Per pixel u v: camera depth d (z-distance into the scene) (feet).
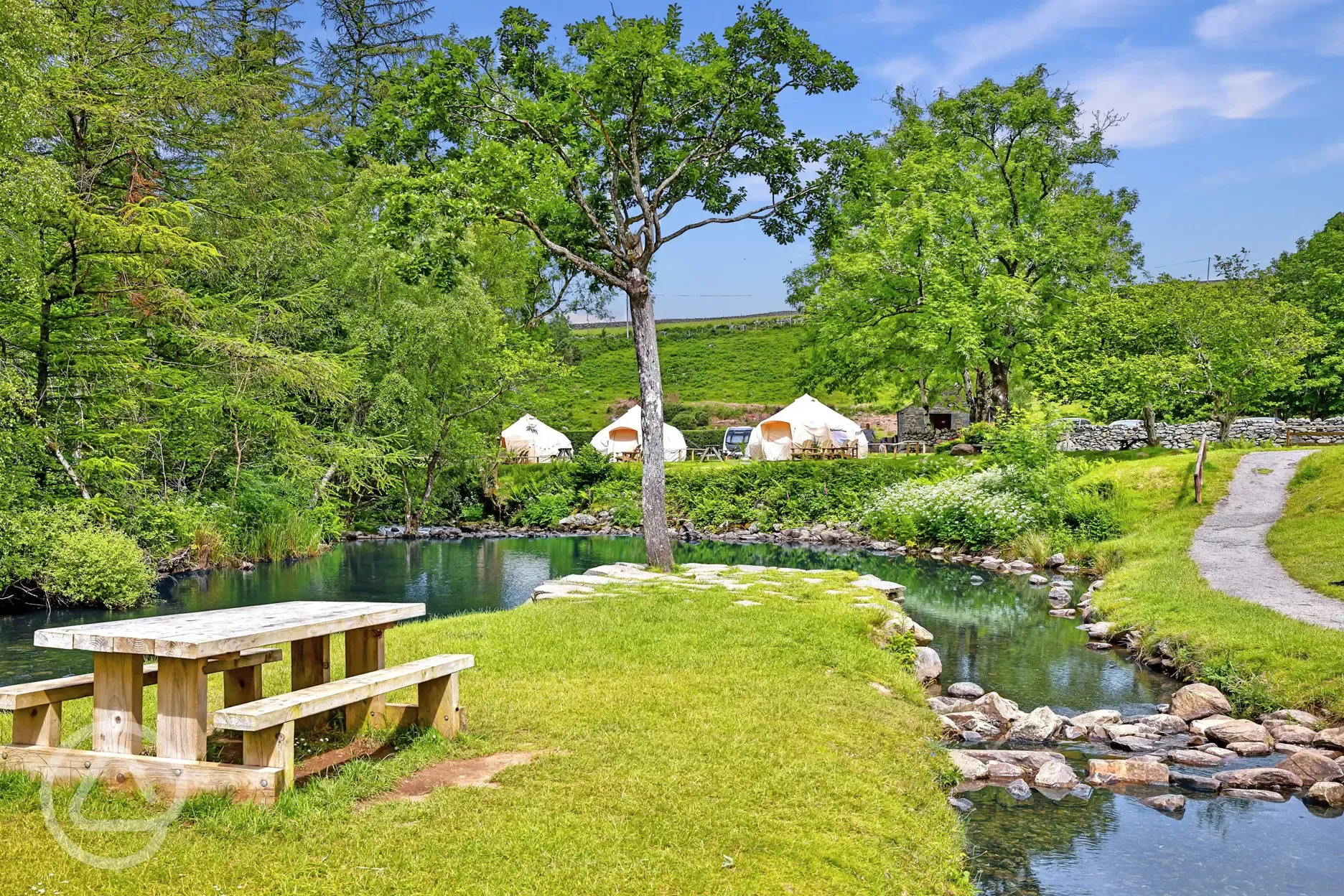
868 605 43.04
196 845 14.60
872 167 61.72
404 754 19.72
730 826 16.99
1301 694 33.73
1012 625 52.85
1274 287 118.21
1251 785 26.43
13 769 17.02
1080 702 35.88
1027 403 102.37
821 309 124.67
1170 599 49.19
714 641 34.01
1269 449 99.55
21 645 44.86
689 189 64.13
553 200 58.13
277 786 16.28
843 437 150.30
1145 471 91.09
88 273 73.51
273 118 114.21
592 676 28.55
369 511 120.06
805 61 57.31
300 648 21.97
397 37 146.61
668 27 55.42
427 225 55.57
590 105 57.52
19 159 61.77
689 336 318.45
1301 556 58.95
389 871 14.16
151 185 79.82
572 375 152.25
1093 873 20.51
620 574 54.65
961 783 25.54
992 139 116.57
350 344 109.50
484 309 119.75
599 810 17.20
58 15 74.38
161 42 90.07
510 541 108.17
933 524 95.45
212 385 87.40
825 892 15.19
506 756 20.42
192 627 17.62
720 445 202.28
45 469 71.00
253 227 96.78
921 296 110.52
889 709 28.19
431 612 54.70
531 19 56.75
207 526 79.41
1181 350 107.76
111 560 57.21
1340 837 23.02
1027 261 116.47
